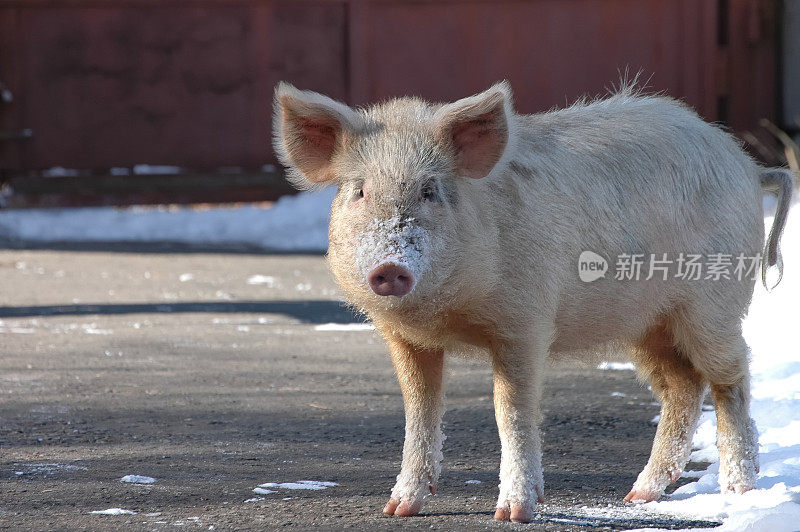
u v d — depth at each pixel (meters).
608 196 9.03
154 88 38.00
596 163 9.09
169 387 13.70
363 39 37.72
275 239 34.03
